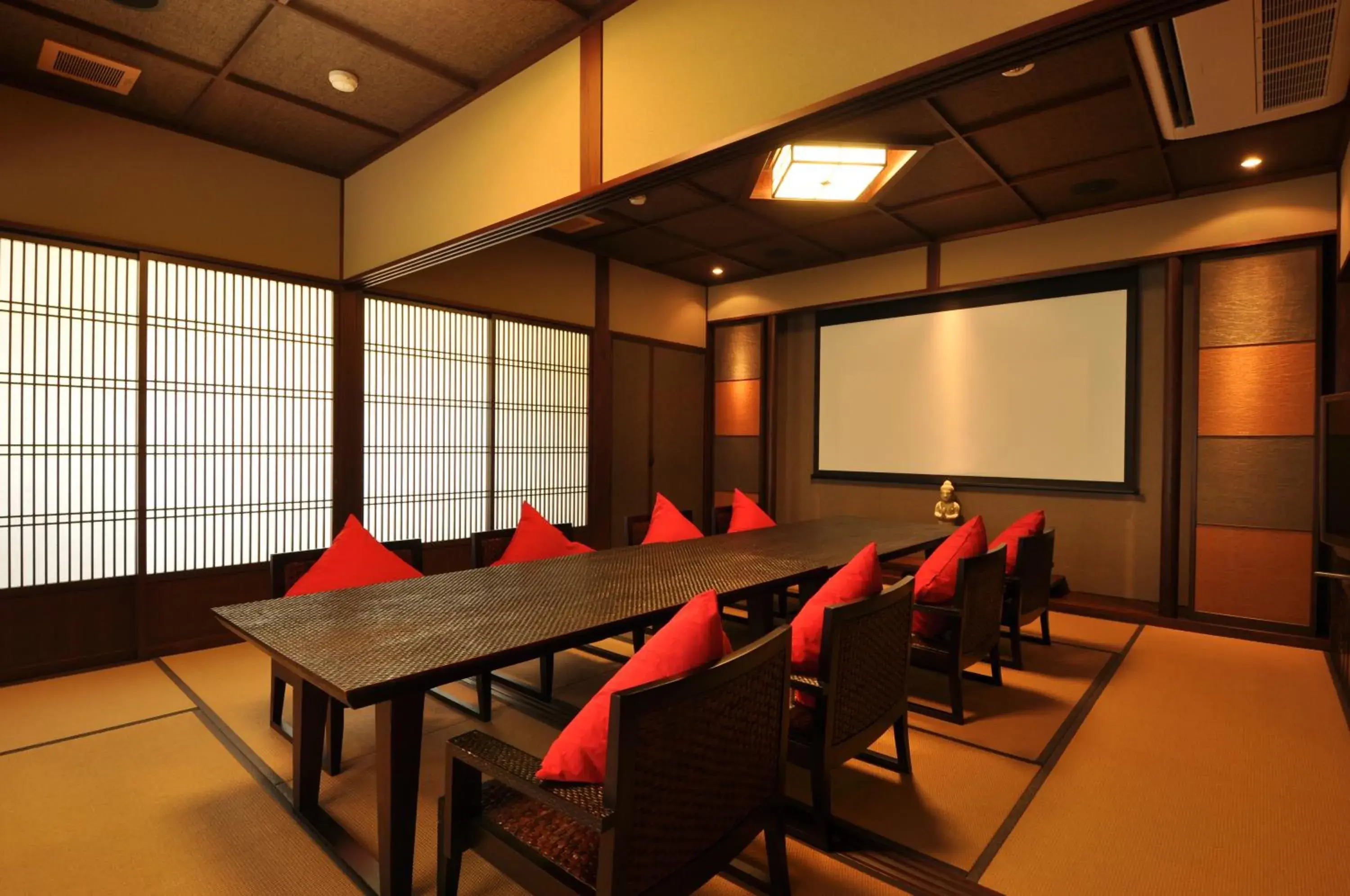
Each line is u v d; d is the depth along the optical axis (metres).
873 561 1.93
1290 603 3.79
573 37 2.73
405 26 2.70
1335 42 2.46
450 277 4.56
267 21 2.64
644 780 1.07
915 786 2.10
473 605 1.96
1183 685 3.02
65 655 3.14
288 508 3.87
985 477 5.07
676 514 3.49
